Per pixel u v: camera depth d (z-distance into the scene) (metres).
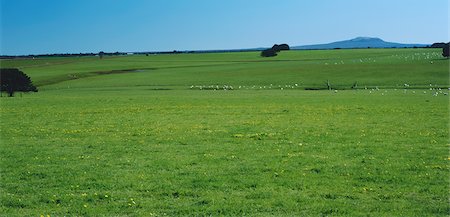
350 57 185.00
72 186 19.62
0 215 16.25
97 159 25.06
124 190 19.17
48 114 48.28
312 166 22.92
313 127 36.69
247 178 20.72
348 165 23.05
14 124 40.16
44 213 16.45
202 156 25.52
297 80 109.12
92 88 101.12
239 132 34.25
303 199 17.64
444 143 28.97
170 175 21.38
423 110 48.56
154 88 97.56
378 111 47.94
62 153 26.88
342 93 76.88
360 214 16.02
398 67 124.88
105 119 43.34
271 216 15.92
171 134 33.44
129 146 28.88
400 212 16.20
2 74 85.56
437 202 17.23
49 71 149.12
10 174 21.91
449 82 96.25
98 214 16.30
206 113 47.59
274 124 38.69
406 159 24.39
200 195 18.38
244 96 72.12
